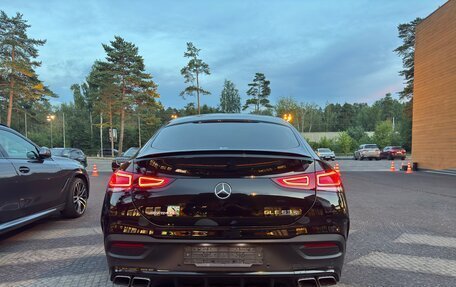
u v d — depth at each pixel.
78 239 5.43
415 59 22.92
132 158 3.25
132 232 2.84
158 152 3.07
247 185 2.81
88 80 89.25
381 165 29.39
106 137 83.44
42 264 4.32
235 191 2.79
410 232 5.86
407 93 40.53
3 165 4.74
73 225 6.32
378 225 6.36
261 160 2.89
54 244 5.17
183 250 2.78
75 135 87.00
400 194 10.39
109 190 3.06
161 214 2.82
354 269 4.14
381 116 113.19
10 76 50.00
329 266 2.83
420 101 22.19
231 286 2.87
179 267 2.77
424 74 21.69
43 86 54.72
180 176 2.87
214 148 3.15
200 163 2.88
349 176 16.84
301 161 2.98
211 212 2.79
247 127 3.69
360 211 7.70
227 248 2.77
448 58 19.05
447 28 19.14
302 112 88.12
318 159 3.16
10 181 4.80
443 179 15.18
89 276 3.92
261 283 2.85
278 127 3.74
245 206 2.79
